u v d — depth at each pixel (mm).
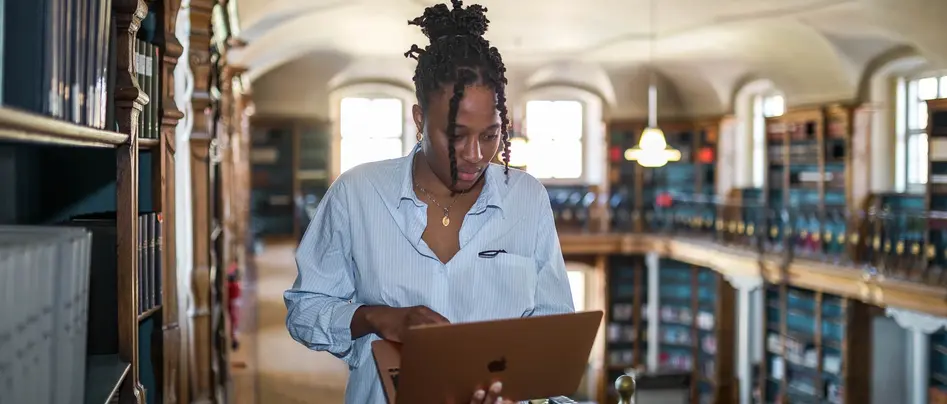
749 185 14836
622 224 16328
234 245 9812
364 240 1736
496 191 1744
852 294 9984
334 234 1776
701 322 14953
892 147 10922
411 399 1439
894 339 10898
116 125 2076
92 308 2322
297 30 11617
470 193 1753
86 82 1613
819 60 11383
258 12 9227
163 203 3014
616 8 10812
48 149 2545
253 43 10883
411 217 1723
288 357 7660
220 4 5520
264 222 16188
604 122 16297
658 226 16344
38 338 1349
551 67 15555
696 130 15969
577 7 10844
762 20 10719
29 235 1482
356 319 1658
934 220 8828
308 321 1720
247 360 7492
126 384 2182
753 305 13430
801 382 11984
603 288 15922
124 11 2008
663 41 12883
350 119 16656
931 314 8555
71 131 1436
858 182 11172
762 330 12852
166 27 3014
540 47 13906
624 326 16109
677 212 16281
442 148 1587
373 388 1746
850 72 10969
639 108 16234
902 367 10852
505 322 1418
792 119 12336
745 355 13477
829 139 11750
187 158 4043
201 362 4102
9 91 1212
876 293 9453
